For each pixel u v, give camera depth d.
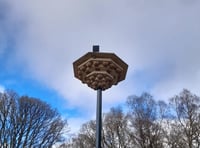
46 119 47.19
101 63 7.91
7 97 43.47
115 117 50.47
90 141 49.47
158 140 47.38
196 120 48.28
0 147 40.44
